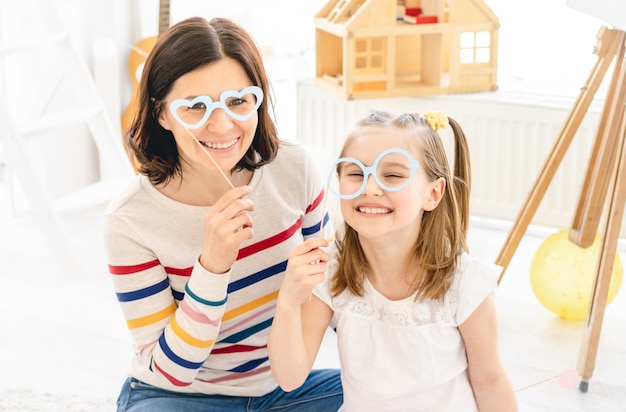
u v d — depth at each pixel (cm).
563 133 265
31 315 295
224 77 155
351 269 165
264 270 175
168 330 164
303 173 178
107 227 168
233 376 179
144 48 390
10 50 320
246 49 157
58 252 322
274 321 159
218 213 154
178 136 158
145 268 168
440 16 335
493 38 340
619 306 296
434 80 345
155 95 159
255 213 172
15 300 306
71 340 280
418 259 163
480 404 169
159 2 382
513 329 280
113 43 383
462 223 175
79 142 391
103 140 357
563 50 343
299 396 182
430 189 161
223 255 155
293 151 179
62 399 247
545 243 286
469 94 345
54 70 377
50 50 376
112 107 389
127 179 362
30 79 381
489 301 163
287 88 387
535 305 297
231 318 175
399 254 163
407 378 163
